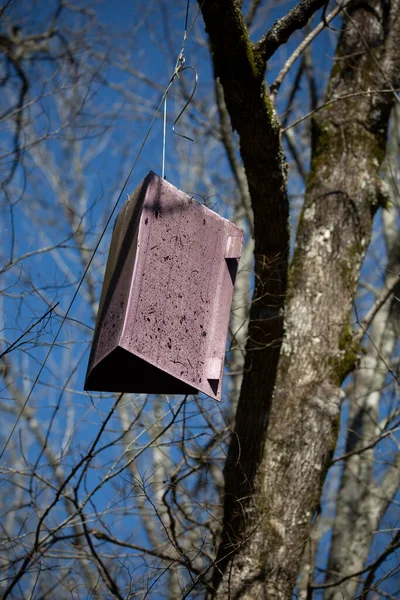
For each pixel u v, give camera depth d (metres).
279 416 7.38
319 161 8.81
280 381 7.54
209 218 5.62
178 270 5.39
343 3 7.49
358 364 7.81
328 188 8.55
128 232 5.55
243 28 6.07
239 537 6.90
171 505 7.95
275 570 6.80
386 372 10.87
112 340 5.27
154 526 9.59
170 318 5.29
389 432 8.27
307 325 7.79
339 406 7.53
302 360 7.62
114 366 5.96
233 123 6.39
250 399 7.07
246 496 6.93
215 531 7.76
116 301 5.41
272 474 7.14
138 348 5.13
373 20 9.47
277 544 6.88
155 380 5.98
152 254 5.31
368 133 8.91
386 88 9.14
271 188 6.49
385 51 9.32
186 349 5.31
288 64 7.11
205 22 6.09
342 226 8.34
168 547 8.43
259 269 6.84
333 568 10.10
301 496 7.10
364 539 10.23
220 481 9.05
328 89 9.30
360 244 8.35
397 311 11.44
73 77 10.30
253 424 7.07
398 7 9.59
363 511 10.39
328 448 7.36
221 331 5.46
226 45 6.09
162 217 5.42
